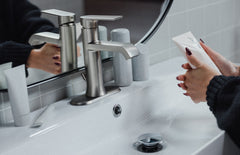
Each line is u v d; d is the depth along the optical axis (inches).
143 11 48.8
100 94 40.2
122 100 40.6
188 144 36.5
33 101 38.4
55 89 40.3
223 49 64.7
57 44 38.6
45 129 33.7
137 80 45.6
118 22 45.8
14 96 33.7
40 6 37.0
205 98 39.2
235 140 34.8
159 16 51.0
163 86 45.4
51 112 36.6
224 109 35.1
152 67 50.9
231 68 43.3
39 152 32.9
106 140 39.2
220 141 34.7
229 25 64.9
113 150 37.1
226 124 34.0
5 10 34.4
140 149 36.5
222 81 35.2
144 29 49.5
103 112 38.7
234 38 67.2
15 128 34.4
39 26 36.9
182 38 38.4
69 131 35.5
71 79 41.8
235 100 33.3
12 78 33.0
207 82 37.7
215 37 62.0
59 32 38.4
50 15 37.5
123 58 42.8
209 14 59.4
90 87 40.1
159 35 51.7
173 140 37.9
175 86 47.4
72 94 42.3
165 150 35.8
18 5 35.3
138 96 42.5
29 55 36.8
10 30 35.1
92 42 37.9
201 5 57.3
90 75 39.6
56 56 38.9
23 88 34.0
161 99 45.6
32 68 37.4
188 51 37.2
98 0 42.8
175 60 53.6
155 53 51.8
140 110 43.2
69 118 35.9
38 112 38.0
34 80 37.9
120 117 40.7
